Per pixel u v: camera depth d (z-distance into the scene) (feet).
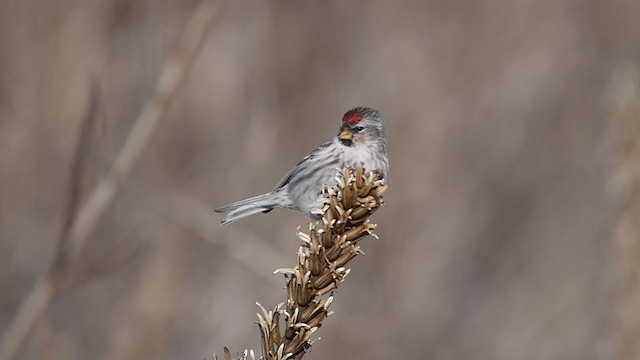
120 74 43.04
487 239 53.62
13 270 41.09
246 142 48.06
